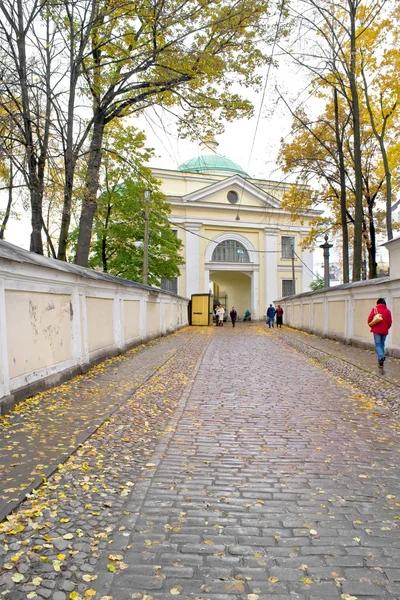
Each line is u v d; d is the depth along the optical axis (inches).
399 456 195.8
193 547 124.3
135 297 610.5
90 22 477.7
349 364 440.5
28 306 285.6
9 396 250.5
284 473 176.9
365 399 300.5
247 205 1733.5
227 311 2032.5
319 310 807.1
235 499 153.9
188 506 148.6
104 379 360.5
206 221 1707.7
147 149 892.6
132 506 147.3
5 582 106.8
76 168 532.7
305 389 337.4
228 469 180.7
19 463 176.1
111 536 129.0
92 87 540.7
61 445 198.4
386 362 441.1
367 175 936.9
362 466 184.1
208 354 564.1
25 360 280.2
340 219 998.4
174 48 493.0
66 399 285.4
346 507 148.5
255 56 525.0
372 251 984.3
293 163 884.6
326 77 756.6
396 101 739.4
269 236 1782.7
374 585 108.8
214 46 515.5
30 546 121.3
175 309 1080.2
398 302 462.0
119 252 1121.4
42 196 521.0
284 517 141.5
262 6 483.2
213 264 1729.8
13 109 480.1
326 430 233.5
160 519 139.6
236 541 127.6
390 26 666.2
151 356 520.1
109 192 993.5
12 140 481.7
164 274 1194.6
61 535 127.6
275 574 113.0
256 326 1365.7
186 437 222.1
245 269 1780.3
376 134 748.6
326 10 626.5
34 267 284.2
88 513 141.3
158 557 119.5
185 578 111.1
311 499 154.2
